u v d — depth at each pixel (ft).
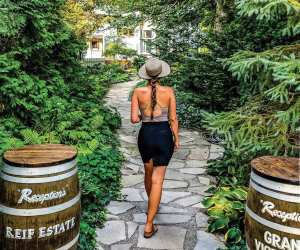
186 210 13.08
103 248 10.46
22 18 17.28
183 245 10.75
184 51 33.30
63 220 7.76
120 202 13.67
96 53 71.20
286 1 10.43
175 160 19.15
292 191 6.79
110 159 16.84
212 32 29.68
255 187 7.38
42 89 19.40
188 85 31.04
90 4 47.67
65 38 22.25
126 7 38.32
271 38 17.37
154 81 11.35
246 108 12.57
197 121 26.63
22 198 7.39
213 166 17.22
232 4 28.58
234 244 10.60
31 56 20.52
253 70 11.03
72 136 18.57
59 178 7.60
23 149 8.44
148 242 10.85
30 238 7.49
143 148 11.44
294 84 9.89
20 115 18.49
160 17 35.45
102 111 25.72
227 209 12.00
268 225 7.09
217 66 26.91
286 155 11.18
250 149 11.59
